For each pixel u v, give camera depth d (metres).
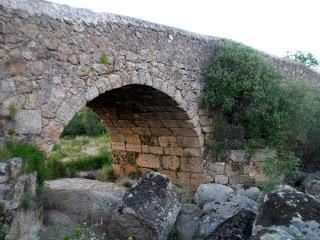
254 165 9.45
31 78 6.01
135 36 7.58
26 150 5.79
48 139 6.23
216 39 9.51
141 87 7.99
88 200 7.16
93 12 6.97
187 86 8.76
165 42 8.22
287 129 9.62
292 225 5.23
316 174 10.30
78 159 12.88
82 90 6.69
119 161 11.82
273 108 9.24
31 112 6.01
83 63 6.71
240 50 9.23
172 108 8.88
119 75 7.28
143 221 6.36
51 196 7.34
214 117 9.48
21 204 5.29
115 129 11.41
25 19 5.93
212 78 9.08
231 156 9.43
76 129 20.52
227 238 5.77
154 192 6.79
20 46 5.87
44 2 6.27
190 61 8.84
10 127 5.77
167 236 6.55
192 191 9.23
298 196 5.69
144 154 10.92
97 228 6.59
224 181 9.37
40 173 5.96
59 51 6.37
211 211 7.24
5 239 4.77
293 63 11.63
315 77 12.88
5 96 5.71
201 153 9.33
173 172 10.10
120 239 6.47
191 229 6.75
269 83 9.20
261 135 9.48
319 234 5.09
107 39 7.08
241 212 6.25
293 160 9.52
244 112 9.32
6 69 5.72
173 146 9.97
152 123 10.02
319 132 10.59
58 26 6.35
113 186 9.38
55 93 6.32
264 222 5.45
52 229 6.20
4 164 5.15
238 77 9.09
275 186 8.20
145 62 7.77
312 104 9.78
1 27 5.64
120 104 9.82
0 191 4.92
